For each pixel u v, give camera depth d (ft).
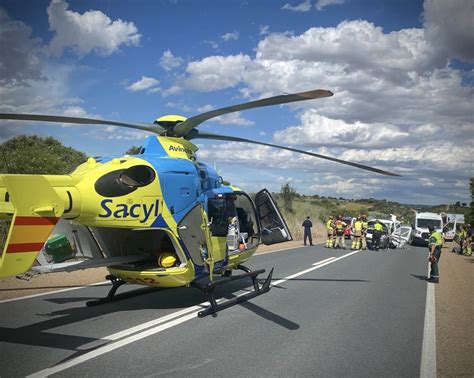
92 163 21.33
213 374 15.21
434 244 39.01
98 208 19.76
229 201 28.45
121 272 22.95
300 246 76.13
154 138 24.21
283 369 15.85
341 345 18.79
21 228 15.69
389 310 25.73
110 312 23.50
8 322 21.20
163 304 25.62
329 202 298.35
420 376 15.51
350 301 27.96
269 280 30.94
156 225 21.85
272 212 31.17
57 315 22.63
